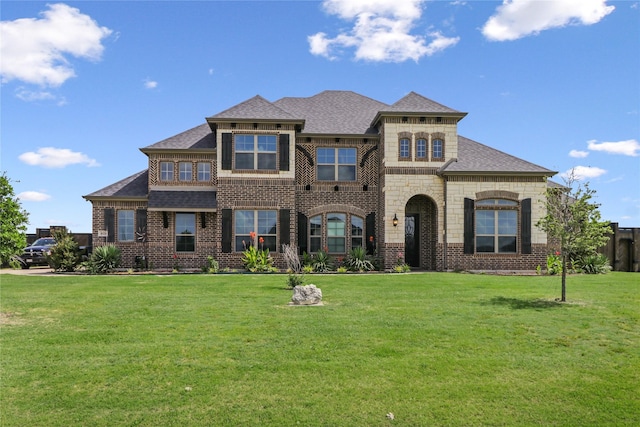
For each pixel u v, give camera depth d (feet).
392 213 73.20
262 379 21.63
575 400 19.72
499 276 61.41
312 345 26.58
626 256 81.10
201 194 76.48
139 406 18.88
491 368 23.17
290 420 17.80
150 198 74.84
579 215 38.75
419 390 20.54
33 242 101.81
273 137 74.84
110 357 24.58
